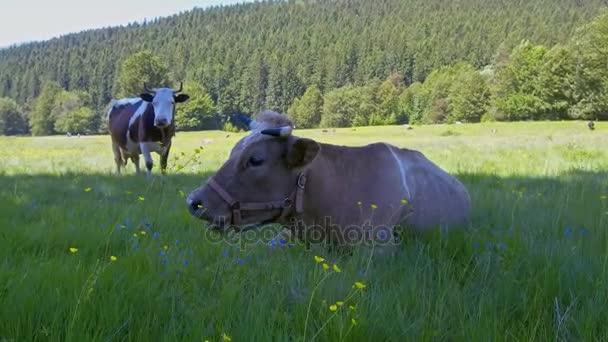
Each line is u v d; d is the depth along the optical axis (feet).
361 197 16.98
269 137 15.72
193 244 17.65
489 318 10.83
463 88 363.76
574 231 19.08
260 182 15.71
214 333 10.22
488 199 24.99
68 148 119.34
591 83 271.08
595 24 269.23
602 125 193.88
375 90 434.71
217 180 15.74
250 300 11.52
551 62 288.10
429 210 18.48
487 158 56.65
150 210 23.82
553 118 296.51
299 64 556.10
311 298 10.92
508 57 363.56
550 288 12.53
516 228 19.20
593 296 12.08
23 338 10.18
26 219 22.50
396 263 15.06
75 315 10.10
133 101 48.57
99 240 17.88
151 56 339.98
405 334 10.18
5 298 11.46
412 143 107.04
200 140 158.51
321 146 17.17
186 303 12.11
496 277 13.30
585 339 10.03
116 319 10.53
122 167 52.49
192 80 526.98
